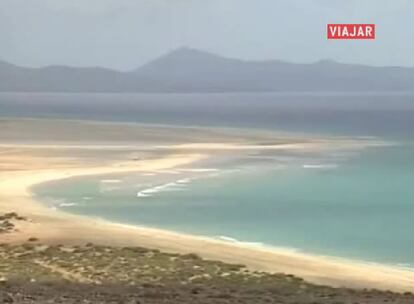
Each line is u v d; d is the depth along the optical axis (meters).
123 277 27.33
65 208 53.84
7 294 19.08
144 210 53.50
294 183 68.31
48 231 41.19
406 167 81.12
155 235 42.28
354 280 32.06
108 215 51.25
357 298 22.80
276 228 47.50
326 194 61.91
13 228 41.97
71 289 22.52
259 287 26.08
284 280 28.52
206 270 29.81
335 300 21.70
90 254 33.03
